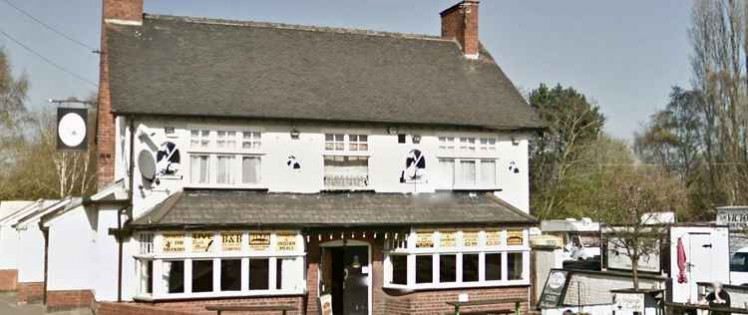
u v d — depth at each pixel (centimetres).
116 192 2197
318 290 2338
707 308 1711
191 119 2273
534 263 2588
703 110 5300
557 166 5859
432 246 2367
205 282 2111
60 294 2366
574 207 5534
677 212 4906
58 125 2189
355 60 2764
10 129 5225
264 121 2353
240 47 2644
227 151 2311
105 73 2542
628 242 2342
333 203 2367
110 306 1928
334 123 2436
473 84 2823
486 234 2444
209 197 2245
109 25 2536
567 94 6206
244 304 2141
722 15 4959
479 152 2631
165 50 2505
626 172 5722
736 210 3084
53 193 5372
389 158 2511
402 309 2336
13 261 3372
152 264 2073
